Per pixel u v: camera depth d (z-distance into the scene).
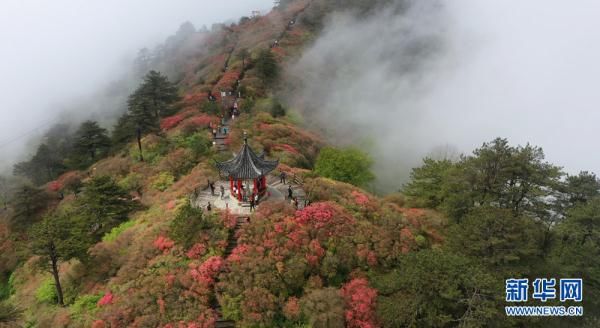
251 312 31.72
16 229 60.75
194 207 41.78
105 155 79.56
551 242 39.94
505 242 33.62
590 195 44.34
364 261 37.22
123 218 47.72
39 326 35.00
